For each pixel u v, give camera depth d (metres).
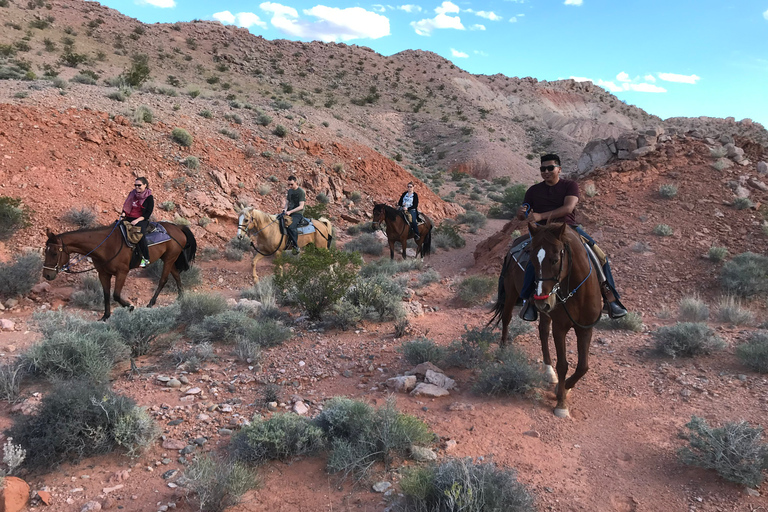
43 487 4.09
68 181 16.27
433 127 87.94
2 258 12.44
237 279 14.89
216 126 26.55
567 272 4.79
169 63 81.75
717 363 6.80
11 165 15.54
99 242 9.20
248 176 23.75
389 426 4.56
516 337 8.08
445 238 22.47
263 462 4.43
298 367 6.85
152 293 12.38
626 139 17.50
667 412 5.48
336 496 3.99
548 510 3.82
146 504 3.89
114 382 6.30
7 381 5.75
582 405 5.71
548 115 129.62
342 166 29.03
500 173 67.19
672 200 14.72
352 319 8.80
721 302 10.13
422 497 3.63
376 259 19.12
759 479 4.00
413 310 9.95
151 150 20.61
